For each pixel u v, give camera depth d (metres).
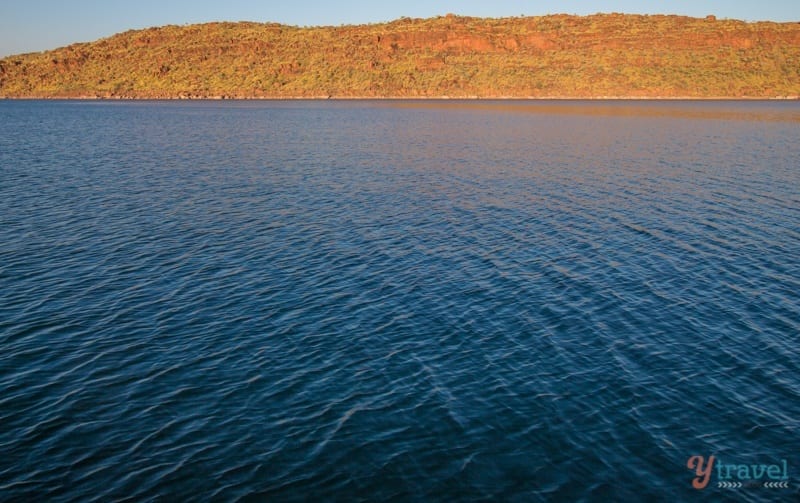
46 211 39.81
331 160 63.94
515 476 14.25
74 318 23.11
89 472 14.38
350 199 44.09
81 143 80.75
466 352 20.41
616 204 41.88
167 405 17.25
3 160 63.00
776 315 23.03
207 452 15.12
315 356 20.17
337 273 28.17
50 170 56.56
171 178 52.84
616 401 17.38
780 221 36.75
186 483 14.01
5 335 21.59
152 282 26.98
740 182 49.75
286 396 17.72
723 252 30.72
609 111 145.88
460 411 16.89
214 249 31.86
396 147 75.38
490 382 18.45
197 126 109.19
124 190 47.31
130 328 22.30
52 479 14.12
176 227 36.19
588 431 15.98
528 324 22.52
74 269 28.59
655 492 13.78
